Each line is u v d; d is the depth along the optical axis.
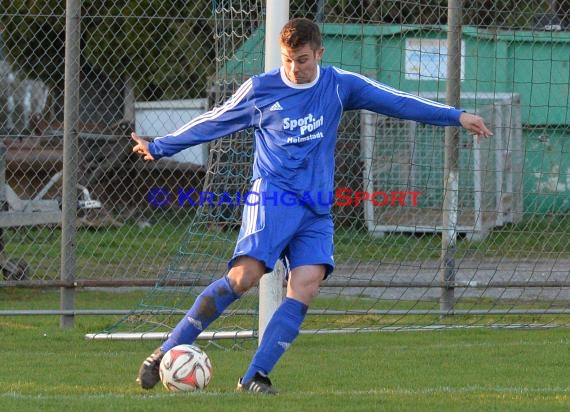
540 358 26.17
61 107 53.78
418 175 41.97
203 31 47.34
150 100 55.00
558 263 41.47
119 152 51.78
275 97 19.48
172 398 19.00
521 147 48.50
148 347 28.42
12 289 41.06
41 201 42.19
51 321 33.25
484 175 41.91
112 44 45.94
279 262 24.22
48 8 46.12
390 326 31.97
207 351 28.05
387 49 37.41
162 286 31.09
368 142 40.28
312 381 22.50
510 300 37.81
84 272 42.44
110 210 51.59
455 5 31.89
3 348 28.03
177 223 50.69
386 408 18.08
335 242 40.19
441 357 26.41
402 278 39.44
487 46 45.16
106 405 18.33
